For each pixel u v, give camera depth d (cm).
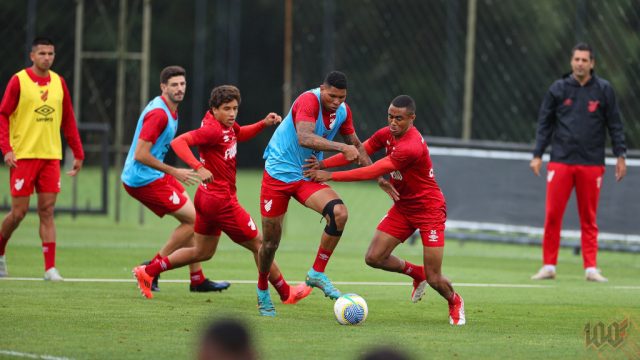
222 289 3238
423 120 8850
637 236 4622
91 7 9525
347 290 3409
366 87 9138
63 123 3497
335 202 2711
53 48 3403
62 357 2055
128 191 3238
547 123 3991
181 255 3012
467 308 3025
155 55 12238
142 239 5094
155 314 2680
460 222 4984
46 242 3384
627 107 5697
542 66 7588
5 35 9688
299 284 3200
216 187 2869
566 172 3912
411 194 2683
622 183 4638
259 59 12325
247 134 3080
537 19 7575
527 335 2517
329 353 2177
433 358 2159
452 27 6725
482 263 4591
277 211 2723
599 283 3828
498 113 7500
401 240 2767
